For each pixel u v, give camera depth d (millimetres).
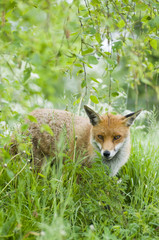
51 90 4250
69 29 4457
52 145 9078
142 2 5402
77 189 6867
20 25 4738
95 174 6910
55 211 5340
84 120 9602
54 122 9094
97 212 6203
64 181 7246
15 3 4473
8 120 5066
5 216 5773
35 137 8977
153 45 5809
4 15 4484
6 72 5312
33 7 4961
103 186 6621
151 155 9242
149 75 5223
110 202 6312
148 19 5617
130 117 8492
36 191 6500
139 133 11430
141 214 6633
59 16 4344
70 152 8633
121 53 5863
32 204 6176
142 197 7449
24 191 6586
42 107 9562
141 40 5293
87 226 5840
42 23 4148
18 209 5785
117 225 5855
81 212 6059
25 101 4633
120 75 8430
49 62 4609
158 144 10328
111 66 5469
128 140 8648
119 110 11516
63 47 4902
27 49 3959
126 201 7949
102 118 8562
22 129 5266
